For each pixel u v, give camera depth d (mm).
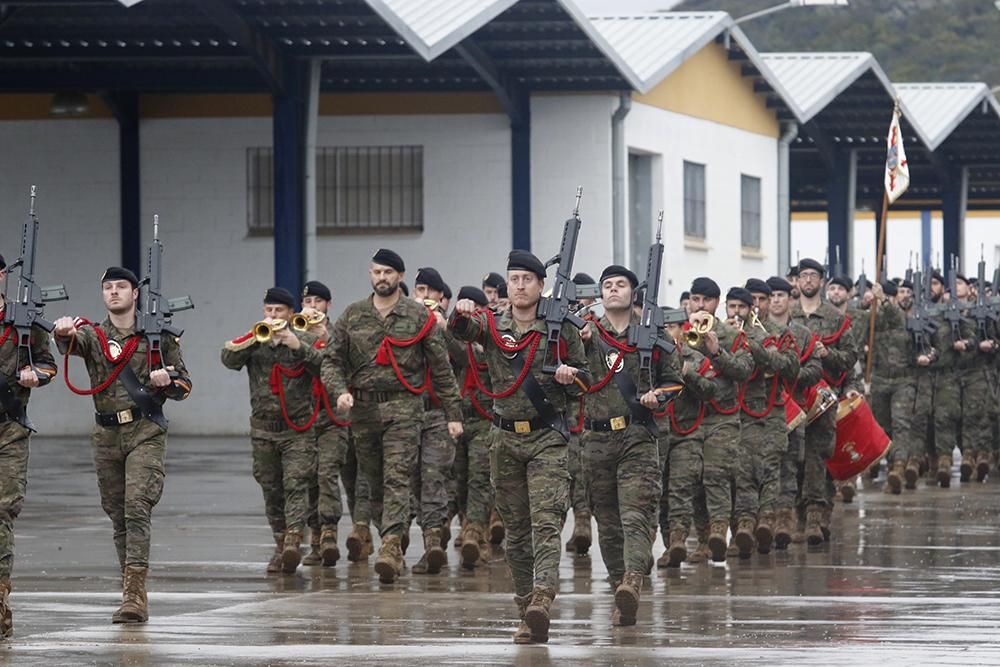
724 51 83375
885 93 91188
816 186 114000
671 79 77688
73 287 73875
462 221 72250
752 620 26422
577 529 35312
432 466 32812
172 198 73500
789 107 85812
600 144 71375
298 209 64500
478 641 24312
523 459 24656
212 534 39375
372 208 72938
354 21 59438
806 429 37750
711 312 34594
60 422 74438
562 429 24625
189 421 74125
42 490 50281
